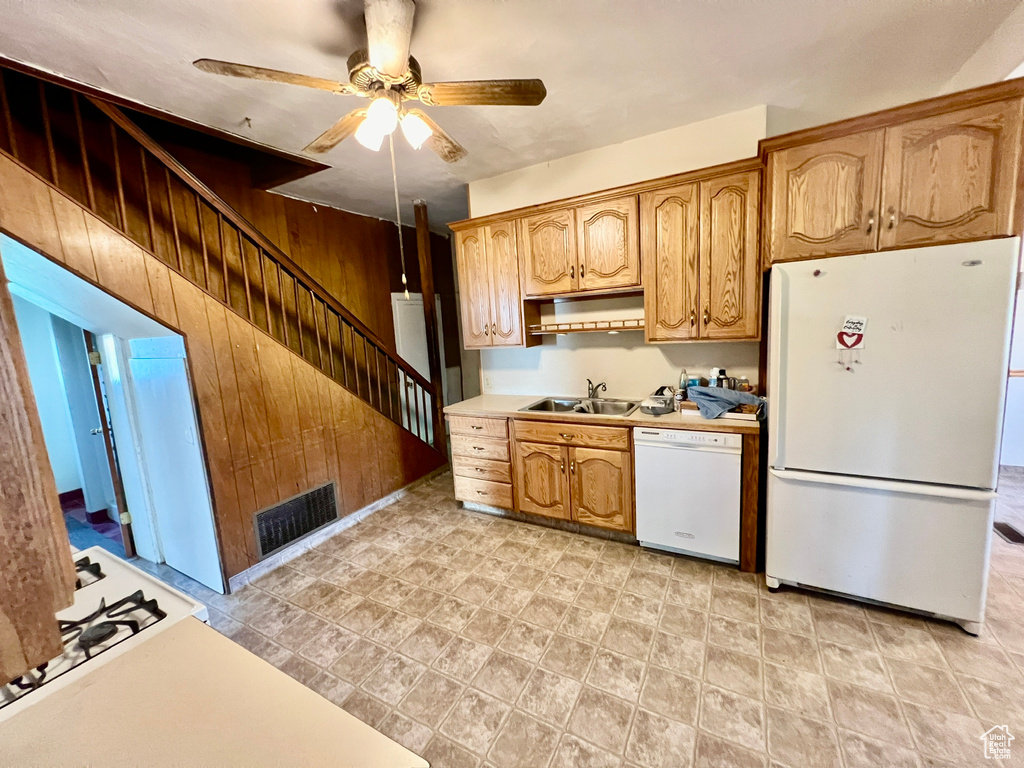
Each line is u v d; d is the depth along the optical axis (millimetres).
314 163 2912
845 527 2080
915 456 1905
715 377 2770
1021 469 3627
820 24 1750
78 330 3496
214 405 2457
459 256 3375
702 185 2475
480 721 1640
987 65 1944
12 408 345
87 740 621
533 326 3318
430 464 4234
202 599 2480
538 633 2082
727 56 1956
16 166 1763
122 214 2201
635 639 2006
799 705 1627
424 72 1985
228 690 715
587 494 2893
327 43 1728
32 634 375
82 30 1594
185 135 2961
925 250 1784
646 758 1472
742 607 2180
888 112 1817
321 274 3900
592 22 1677
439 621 2201
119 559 1370
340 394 3246
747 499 2408
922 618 2035
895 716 1560
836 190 1969
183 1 1462
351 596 2445
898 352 1878
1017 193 1685
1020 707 1564
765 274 2404
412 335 4910
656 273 2664
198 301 2379
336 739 632
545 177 3145
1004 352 1724
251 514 2656
